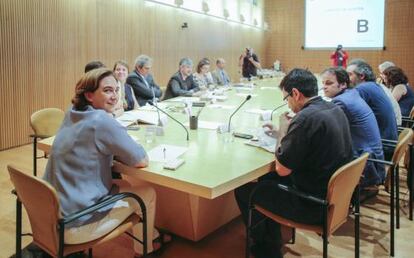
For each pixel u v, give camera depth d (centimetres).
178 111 358
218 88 562
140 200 181
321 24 1091
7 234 256
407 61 998
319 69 1113
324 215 177
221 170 184
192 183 167
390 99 343
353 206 221
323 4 1080
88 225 169
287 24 1147
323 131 184
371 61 1038
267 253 231
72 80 541
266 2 1166
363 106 276
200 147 227
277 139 224
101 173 177
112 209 178
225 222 267
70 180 169
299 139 185
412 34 983
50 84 510
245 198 221
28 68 479
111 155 180
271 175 225
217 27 916
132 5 642
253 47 1120
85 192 169
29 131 489
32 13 475
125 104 396
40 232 165
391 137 319
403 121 404
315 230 186
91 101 186
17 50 462
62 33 519
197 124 282
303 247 247
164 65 739
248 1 1059
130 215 186
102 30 584
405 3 980
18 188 163
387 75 452
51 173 173
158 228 254
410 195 291
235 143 238
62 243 155
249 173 183
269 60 1189
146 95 446
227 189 170
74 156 170
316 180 190
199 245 245
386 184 279
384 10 1007
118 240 248
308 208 190
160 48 723
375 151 270
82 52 553
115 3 606
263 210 199
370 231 271
